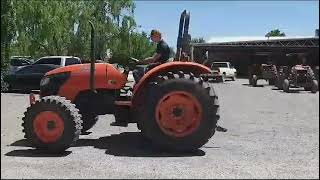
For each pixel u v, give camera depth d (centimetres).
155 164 725
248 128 1113
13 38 2466
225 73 4244
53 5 3048
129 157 775
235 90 2692
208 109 805
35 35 2934
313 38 4769
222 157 776
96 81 864
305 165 717
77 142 908
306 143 902
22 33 2669
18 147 855
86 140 929
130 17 3947
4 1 2345
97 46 1107
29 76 2192
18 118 1262
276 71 3173
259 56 5309
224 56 5453
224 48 5416
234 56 5453
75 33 3734
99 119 1217
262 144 893
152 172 674
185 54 913
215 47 5388
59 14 3103
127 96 880
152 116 810
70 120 797
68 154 798
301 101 1925
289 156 782
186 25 919
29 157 773
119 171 680
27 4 2744
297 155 789
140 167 705
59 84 886
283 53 5106
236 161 745
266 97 2167
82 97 881
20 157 773
